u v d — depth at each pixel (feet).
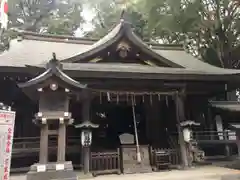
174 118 36.09
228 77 32.76
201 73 31.63
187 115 33.94
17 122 32.63
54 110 20.61
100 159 27.68
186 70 33.47
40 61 32.58
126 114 41.16
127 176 25.26
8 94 32.48
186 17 53.98
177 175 24.85
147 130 36.81
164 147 35.58
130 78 30.71
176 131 35.09
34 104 33.37
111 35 35.37
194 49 65.21
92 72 28.99
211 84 34.76
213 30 56.18
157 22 58.18
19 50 37.50
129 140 31.45
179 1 52.70
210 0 54.34
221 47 57.82
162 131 36.55
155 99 36.86
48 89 20.92
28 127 32.71
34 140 32.24
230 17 53.88
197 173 25.75
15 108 32.78
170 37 65.41
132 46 34.94
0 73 28.35
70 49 41.98
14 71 27.78
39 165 19.54
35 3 82.17
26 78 30.01
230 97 57.62
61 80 20.76
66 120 20.81
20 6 80.84
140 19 68.80
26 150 29.25
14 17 80.12
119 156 28.32
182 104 32.24
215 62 62.28
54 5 84.17
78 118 34.19
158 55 34.88
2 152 13.87
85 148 27.40
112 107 40.63
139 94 31.19
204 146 38.63
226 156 37.88
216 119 40.52
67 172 19.99
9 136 14.38
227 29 55.77
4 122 14.12
